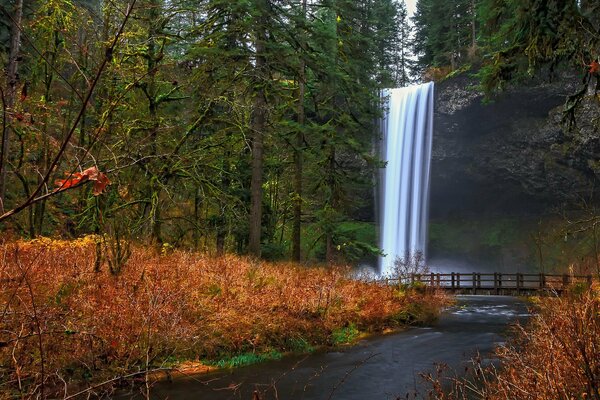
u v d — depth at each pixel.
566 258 31.81
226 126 17.19
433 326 14.58
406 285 17.98
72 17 11.23
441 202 45.28
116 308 7.93
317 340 10.98
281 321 10.66
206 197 15.87
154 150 13.27
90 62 9.67
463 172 41.03
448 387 7.57
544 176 37.47
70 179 1.53
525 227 40.72
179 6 14.51
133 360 7.21
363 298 14.40
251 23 15.16
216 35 15.62
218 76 16.05
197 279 11.16
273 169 24.72
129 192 13.13
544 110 35.41
